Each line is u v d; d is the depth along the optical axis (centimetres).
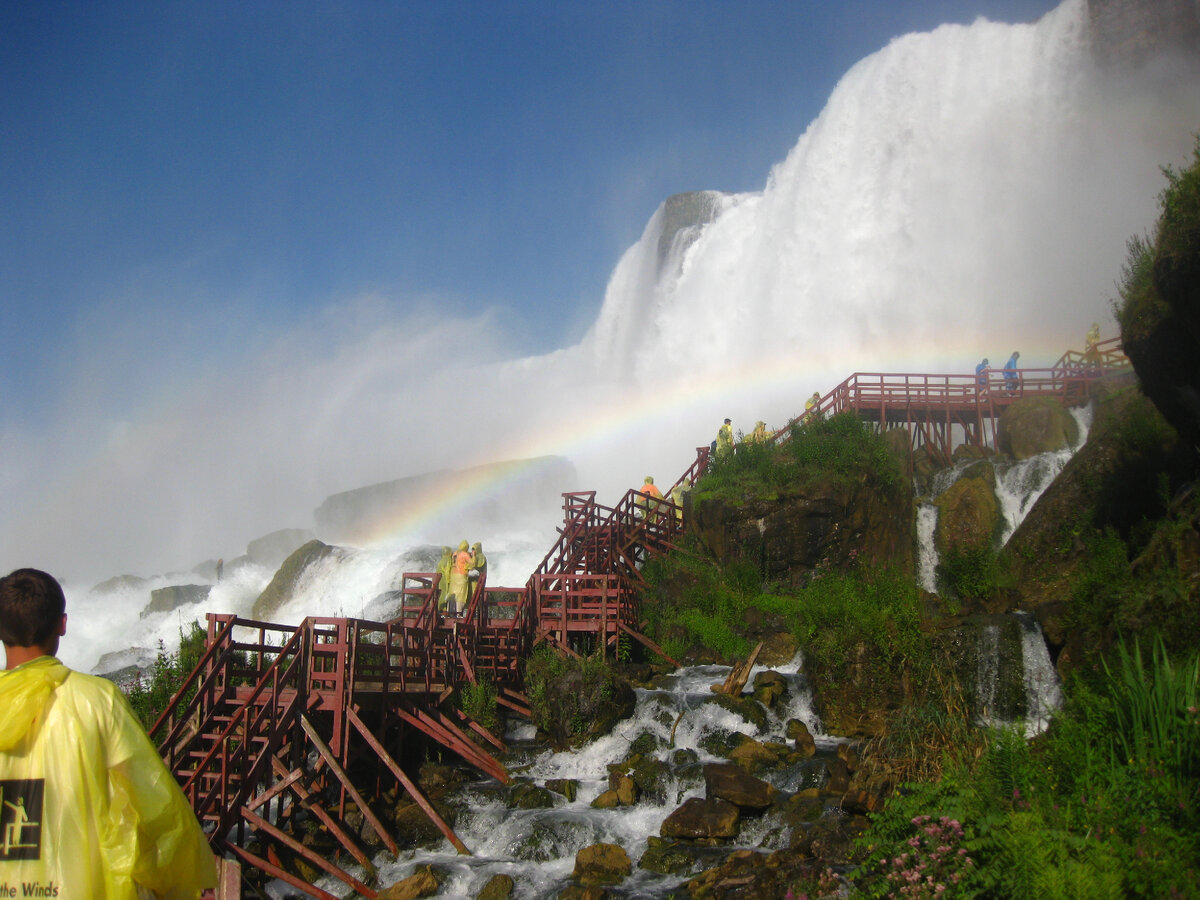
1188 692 919
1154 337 1752
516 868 1330
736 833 1363
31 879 394
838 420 2847
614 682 1855
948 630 1892
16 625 432
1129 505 2152
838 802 1366
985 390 3419
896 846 861
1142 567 1525
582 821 1436
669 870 1291
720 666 2189
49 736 406
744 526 2594
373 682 1652
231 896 1157
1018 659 1784
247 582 4500
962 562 2470
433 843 1431
